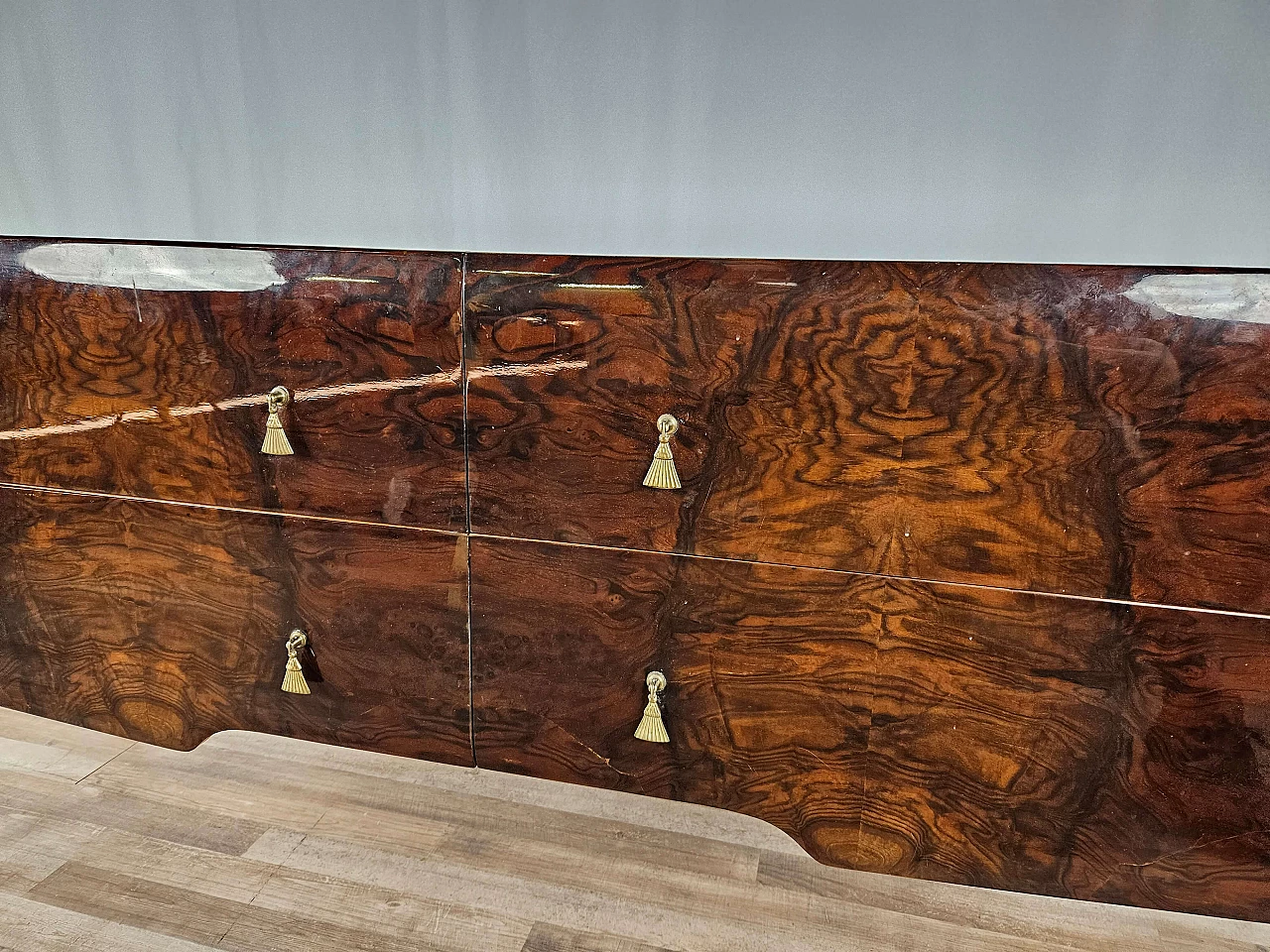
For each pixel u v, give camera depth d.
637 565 1.14
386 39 1.33
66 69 1.48
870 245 1.25
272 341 1.18
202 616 1.35
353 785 1.46
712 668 1.16
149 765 1.50
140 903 1.20
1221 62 1.09
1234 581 0.97
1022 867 1.13
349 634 1.29
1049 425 0.97
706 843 1.34
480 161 1.35
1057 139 1.16
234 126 1.44
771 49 1.20
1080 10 1.10
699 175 1.28
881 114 1.19
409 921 1.18
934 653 1.08
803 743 1.16
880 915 1.21
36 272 1.25
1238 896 1.07
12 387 1.32
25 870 1.25
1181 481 0.95
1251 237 1.14
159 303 1.21
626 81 1.26
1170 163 1.14
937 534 1.04
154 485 1.30
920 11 1.14
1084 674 1.04
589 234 1.35
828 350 1.01
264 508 1.26
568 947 1.14
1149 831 1.08
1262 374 0.91
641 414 1.08
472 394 1.13
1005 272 0.94
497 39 1.29
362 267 1.12
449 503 1.18
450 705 1.28
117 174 1.52
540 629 1.21
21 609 1.44
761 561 1.10
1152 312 0.92
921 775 1.13
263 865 1.28
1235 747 1.02
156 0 1.40
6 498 1.39
